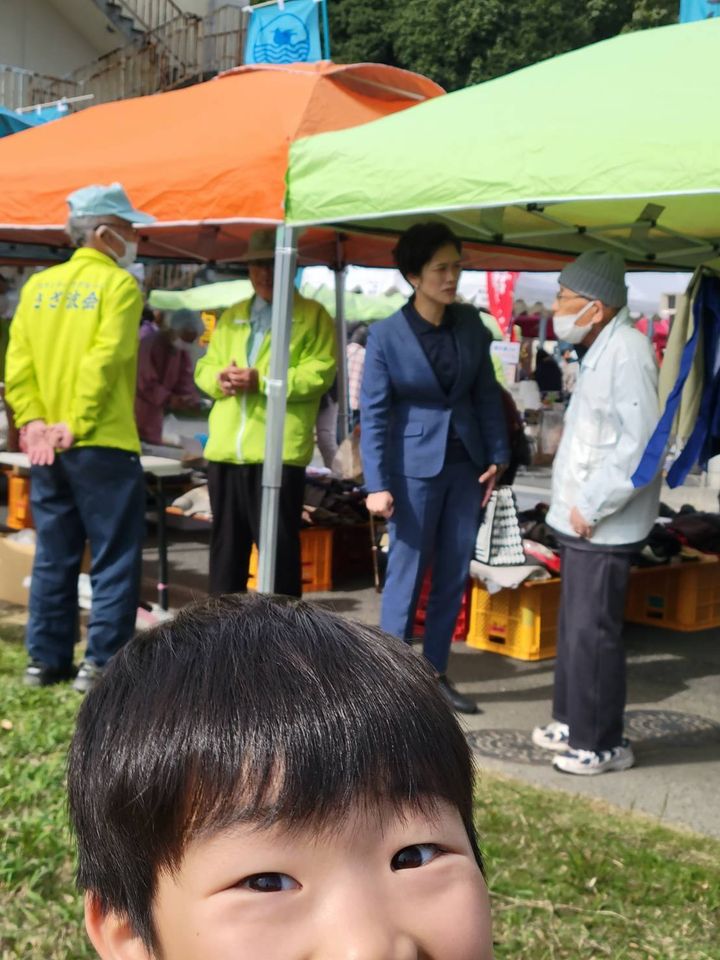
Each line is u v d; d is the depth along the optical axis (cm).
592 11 2855
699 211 524
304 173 435
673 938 274
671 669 595
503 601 604
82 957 256
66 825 318
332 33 3219
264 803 63
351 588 742
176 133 495
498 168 367
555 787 404
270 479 480
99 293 445
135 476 462
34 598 476
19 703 443
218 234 725
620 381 400
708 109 331
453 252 453
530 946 264
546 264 768
